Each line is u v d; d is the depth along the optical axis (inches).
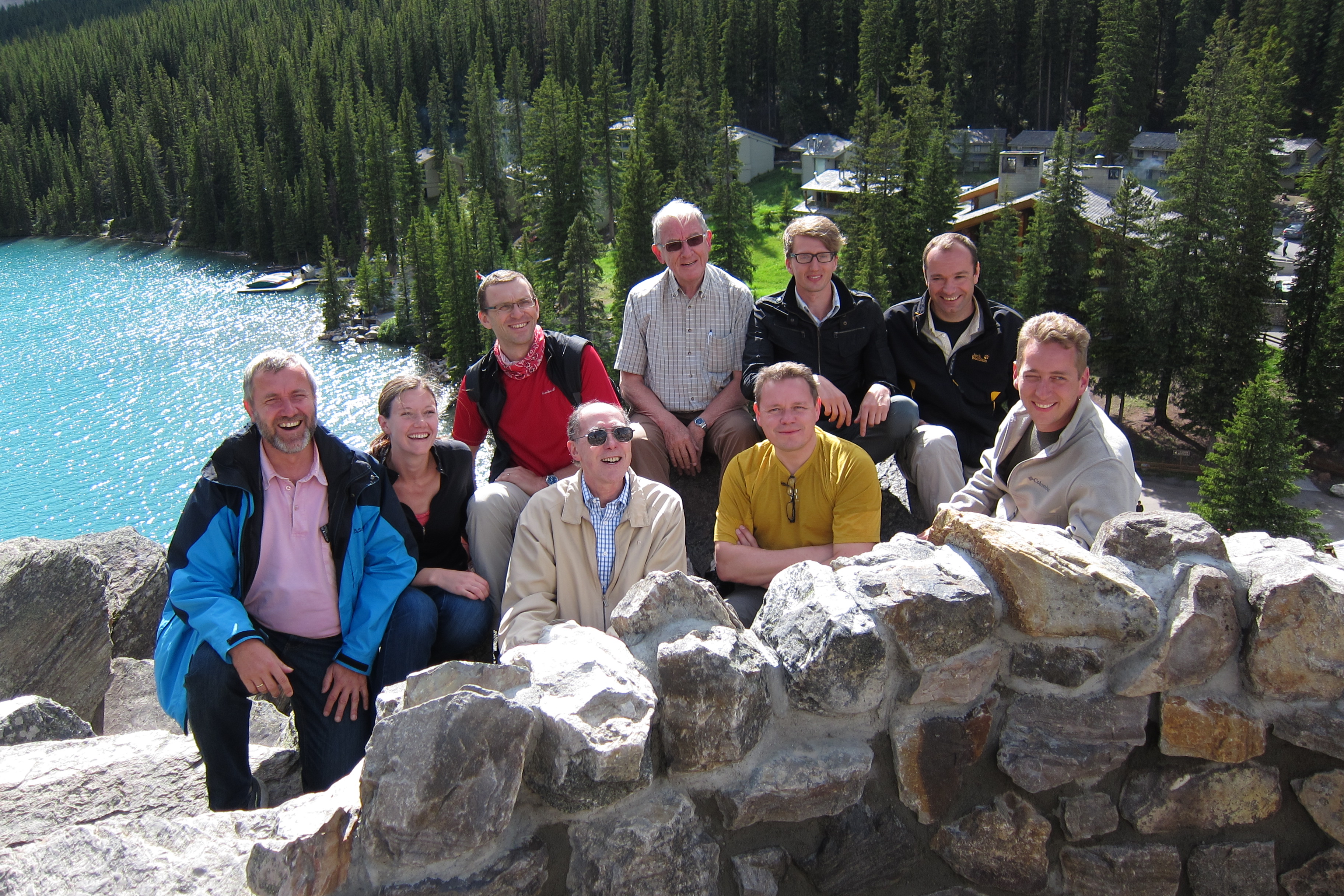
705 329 192.5
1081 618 87.2
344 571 129.2
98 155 4045.3
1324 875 89.0
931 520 168.1
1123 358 1430.9
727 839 85.7
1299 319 1438.2
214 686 118.6
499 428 176.4
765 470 143.0
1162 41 3127.5
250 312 2522.1
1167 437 1398.9
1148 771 89.7
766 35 3649.1
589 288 1893.5
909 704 88.4
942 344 185.0
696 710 82.0
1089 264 1566.2
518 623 123.9
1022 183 2167.8
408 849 75.8
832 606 87.0
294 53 4594.0
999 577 89.4
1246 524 1011.9
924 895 90.4
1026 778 89.4
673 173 2534.5
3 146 4411.9
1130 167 2655.0
